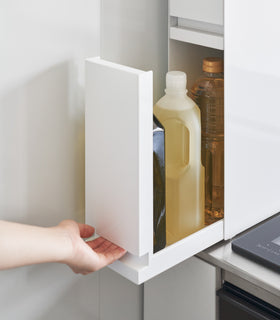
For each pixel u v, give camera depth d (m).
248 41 0.80
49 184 0.83
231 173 0.84
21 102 0.76
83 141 0.85
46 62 0.77
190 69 0.91
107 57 0.86
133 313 1.05
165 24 0.93
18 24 0.73
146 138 0.70
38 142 0.80
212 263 0.87
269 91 0.87
